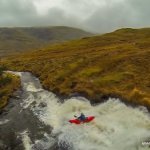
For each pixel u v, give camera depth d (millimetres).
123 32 176000
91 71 75875
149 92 54000
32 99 70062
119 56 85875
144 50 91500
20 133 50844
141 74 65688
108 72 73188
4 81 84938
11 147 46438
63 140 45781
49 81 80500
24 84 86125
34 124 54281
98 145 42281
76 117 51094
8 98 71688
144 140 40250
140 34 160750
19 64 128125
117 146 40750
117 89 58969
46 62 111000
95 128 47188
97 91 60406
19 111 62625
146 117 46062
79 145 43312
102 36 171750
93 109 55000
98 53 101688
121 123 46750
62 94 67625
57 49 156875
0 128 53906
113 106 53281
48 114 58500
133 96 53094
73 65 86938
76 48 144125
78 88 65562
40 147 45031
